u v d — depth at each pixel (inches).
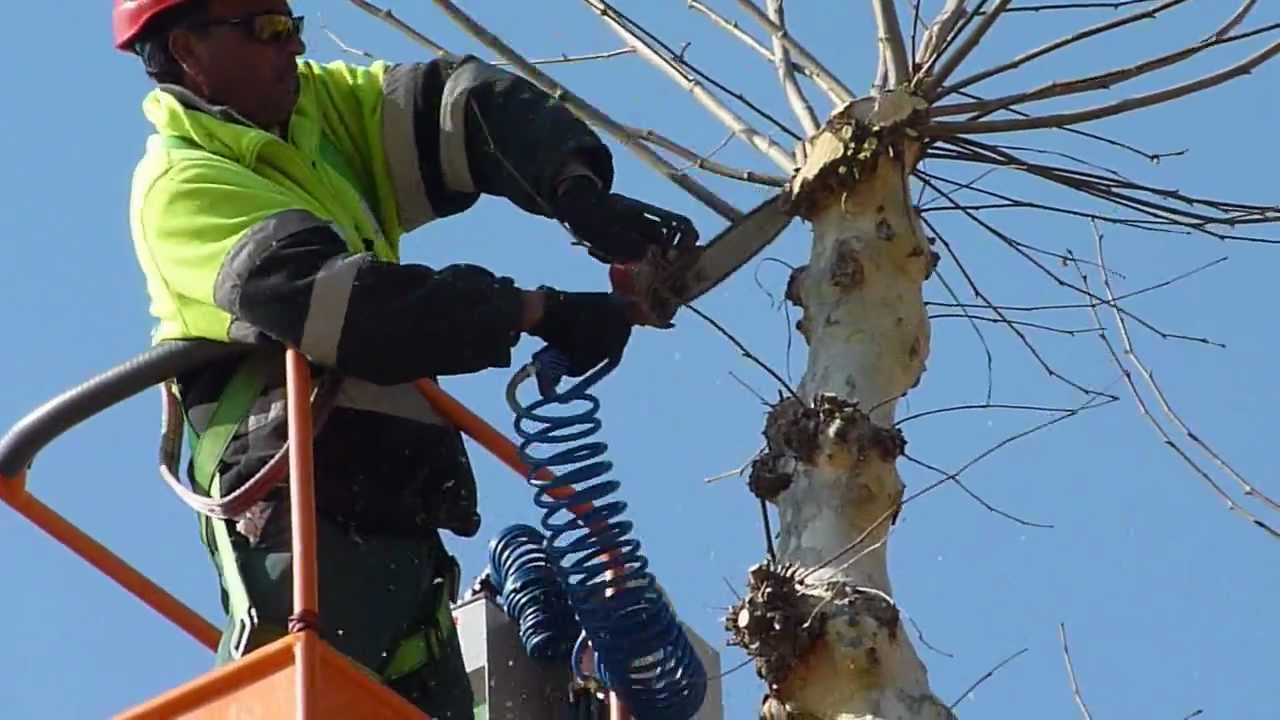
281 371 258.8
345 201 272.1
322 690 221.6
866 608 246.2
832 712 243.0
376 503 258.5
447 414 268.7
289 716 220.5
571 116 281.9
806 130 289.6
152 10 271.6
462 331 247.6
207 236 253.8
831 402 258.7
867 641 244.1
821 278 272.1
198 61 271.0
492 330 249.8
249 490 247.3
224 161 261.6
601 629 263.7
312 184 268.4
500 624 304.2
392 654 261.0
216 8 271.0
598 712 297.0
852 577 249.3
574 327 259.8
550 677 301.9
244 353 260.4
